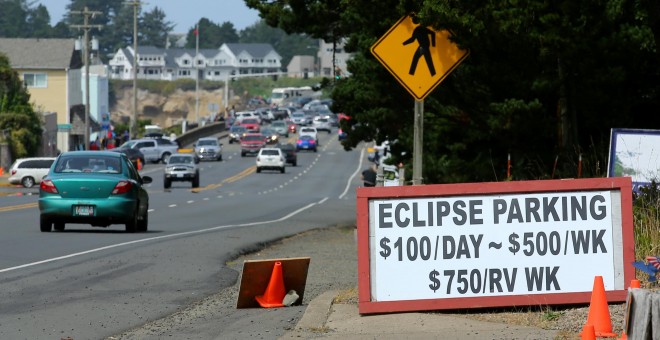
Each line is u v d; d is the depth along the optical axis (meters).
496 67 32.75
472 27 28.98
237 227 47.06
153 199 75.50
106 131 170.38
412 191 18.14
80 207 38.41
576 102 33.41
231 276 27.61
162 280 26.33
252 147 160.25
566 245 18.30
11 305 21.78
